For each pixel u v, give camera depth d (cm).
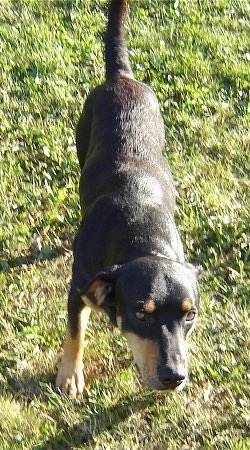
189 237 210
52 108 240
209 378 186
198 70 256
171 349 156
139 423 178
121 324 162
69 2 281
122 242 172
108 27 209
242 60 266
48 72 250
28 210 214
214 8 289
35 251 206
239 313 197
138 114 197
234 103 250
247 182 227
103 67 253
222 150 235
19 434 174
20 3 279
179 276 160
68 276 203
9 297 196
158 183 185
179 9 285
